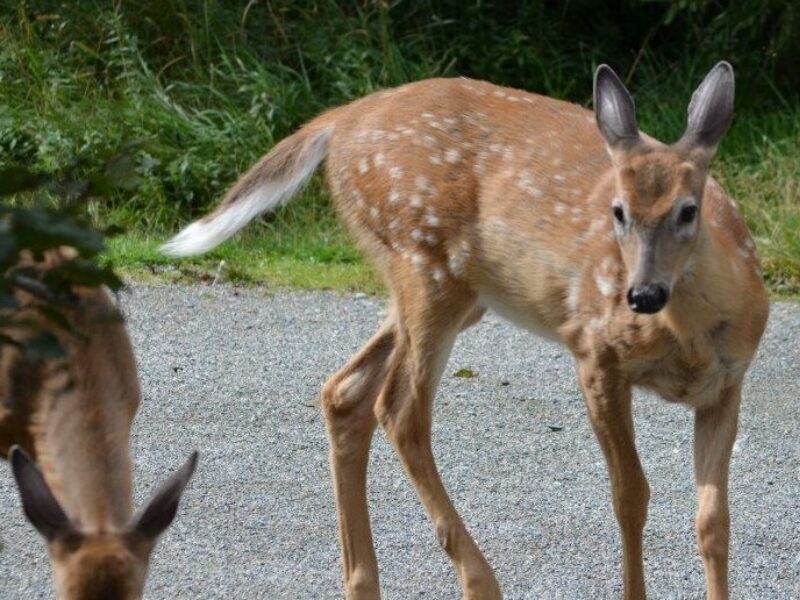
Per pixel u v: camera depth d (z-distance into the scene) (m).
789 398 13.52
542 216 9.73
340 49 20.80
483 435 12.49
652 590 9.78
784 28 20.86
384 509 10.98
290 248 18.02
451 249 10.08
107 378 8.18
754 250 9.48
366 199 10.50
